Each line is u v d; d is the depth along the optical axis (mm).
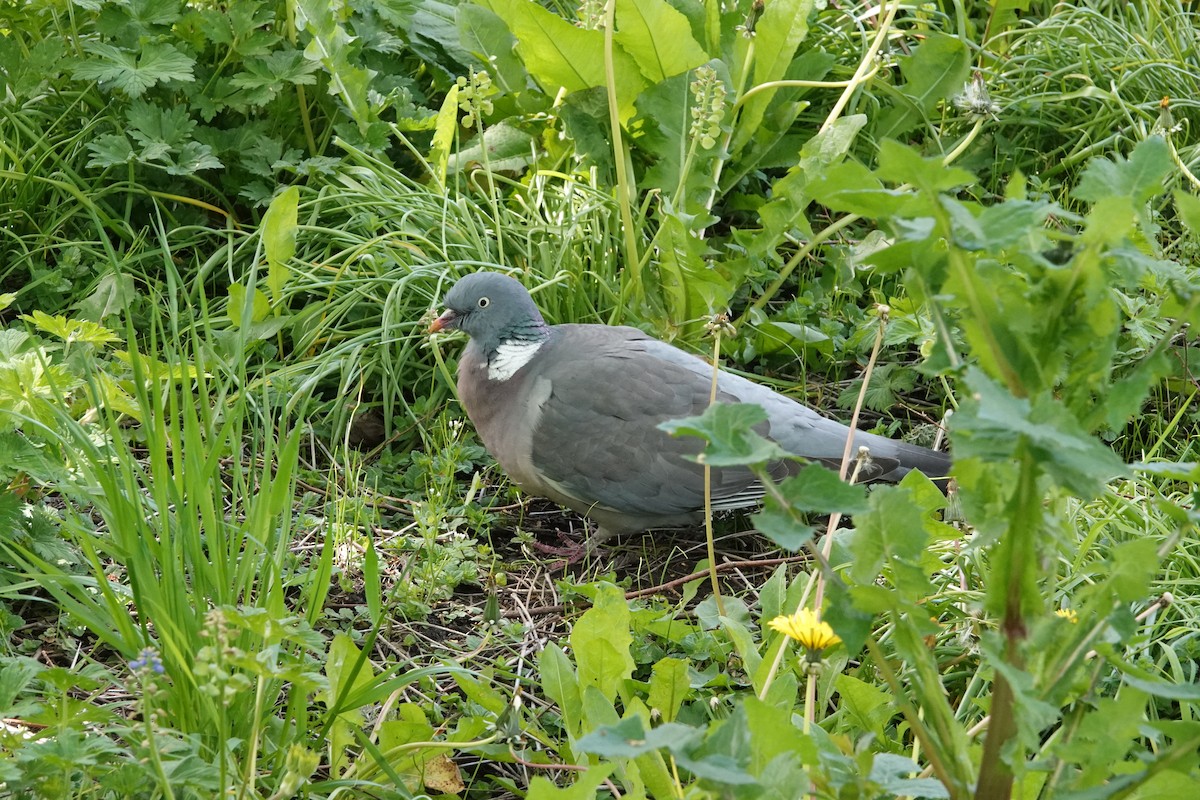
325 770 3510
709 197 5859
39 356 3797
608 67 5254
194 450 3400
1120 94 6715
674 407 4699
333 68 5785
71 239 5730
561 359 4828
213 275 5703
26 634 3969
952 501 4430
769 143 6145
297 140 6148
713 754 2154
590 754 3318
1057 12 7293
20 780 2814
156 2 5789
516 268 5559
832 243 6105
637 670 4066
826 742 2594
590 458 4688
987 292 2090
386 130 5922
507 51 6090
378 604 3350
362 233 5848
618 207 5754
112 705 3615
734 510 4871
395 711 3787
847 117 5332
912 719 2469
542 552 4918
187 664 3146
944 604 3928
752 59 5836
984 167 6613
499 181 6238
